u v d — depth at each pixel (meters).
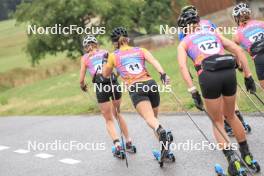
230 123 18.19
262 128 24.97
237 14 22.38
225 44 17.64
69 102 48.88
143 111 20.08
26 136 34.53
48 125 38.19
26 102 58.44
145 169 21.48
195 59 17.33
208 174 19.38
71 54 111.69
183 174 19.86
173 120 30.73
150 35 115.44
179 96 37.25
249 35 22.09
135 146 25.86
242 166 18.12
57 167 24.25
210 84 16.88
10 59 163.00
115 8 110.06
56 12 106.56
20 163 26.28
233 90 17.28
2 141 33.84
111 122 24.20
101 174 21.89
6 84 103.62
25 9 113.25
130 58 20.53
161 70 20.00
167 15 124.19
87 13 106.12
